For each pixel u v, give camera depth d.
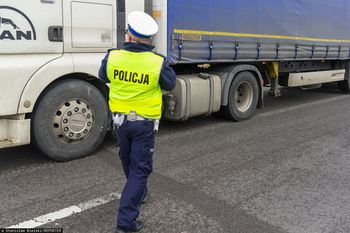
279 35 8.61
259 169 5.24
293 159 5.67
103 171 5.04
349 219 3.88
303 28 9.34
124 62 3.38
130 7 5.74
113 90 3.50
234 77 7.80
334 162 5.56
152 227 3.65
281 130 7.37
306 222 3.80
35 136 5.09
